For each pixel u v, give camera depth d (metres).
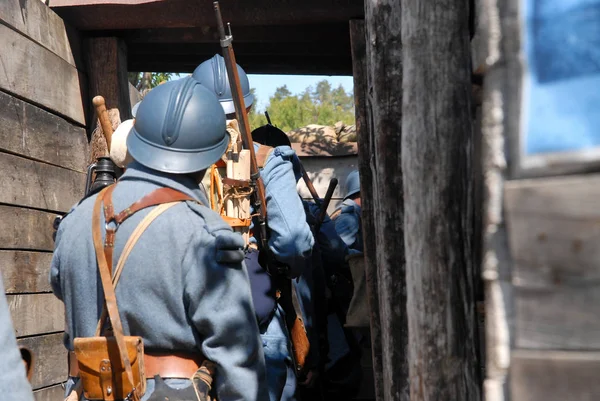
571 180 1.37
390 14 2.86
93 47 4.81
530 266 1.41
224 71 3.85
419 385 2.14
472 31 2.27
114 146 2.92
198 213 2.40
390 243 2.81
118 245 2.33
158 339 2.32
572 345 1.38
